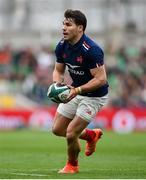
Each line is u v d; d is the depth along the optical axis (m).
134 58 77.31
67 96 27.05
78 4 82.19
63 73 28.59
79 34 27.12
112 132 66.31
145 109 69.06
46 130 68.00
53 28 82.50
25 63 77.25
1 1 83.50
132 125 68.44
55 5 82.19
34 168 31.34
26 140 53.38
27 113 68.88
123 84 74.44
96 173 27.73
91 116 27.83
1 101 74.31
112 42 80.75
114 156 38.78
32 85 74.06
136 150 43.47
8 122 68.81
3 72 77.12
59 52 27.86
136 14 81.81
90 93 27.69
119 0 81.75
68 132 27.58
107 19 82.12
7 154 40.38
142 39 81.56
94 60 27.03
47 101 73.62
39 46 81.00
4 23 84.19
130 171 29.03
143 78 74.88
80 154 39.91
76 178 25.55
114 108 72.88
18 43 83.94
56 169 30.75
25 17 83.31
